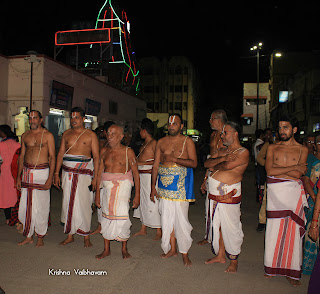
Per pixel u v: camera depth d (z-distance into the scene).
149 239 5.52
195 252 4.93
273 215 3.93
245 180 13.91
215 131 5.16
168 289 3.67
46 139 5.14
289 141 3.95
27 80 14.12
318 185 3.39
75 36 19.67
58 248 4.98
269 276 4.05
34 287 3.68
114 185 4.51
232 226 4.16
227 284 3.84
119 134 4.61
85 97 17.53
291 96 30.50
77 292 3.57
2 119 14.10
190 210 7.80
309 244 4.11
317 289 3.05
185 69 54.62
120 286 3.72
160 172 4.48
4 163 5.95
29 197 5.04
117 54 23.02
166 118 36.94
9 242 5.21
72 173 5.02
